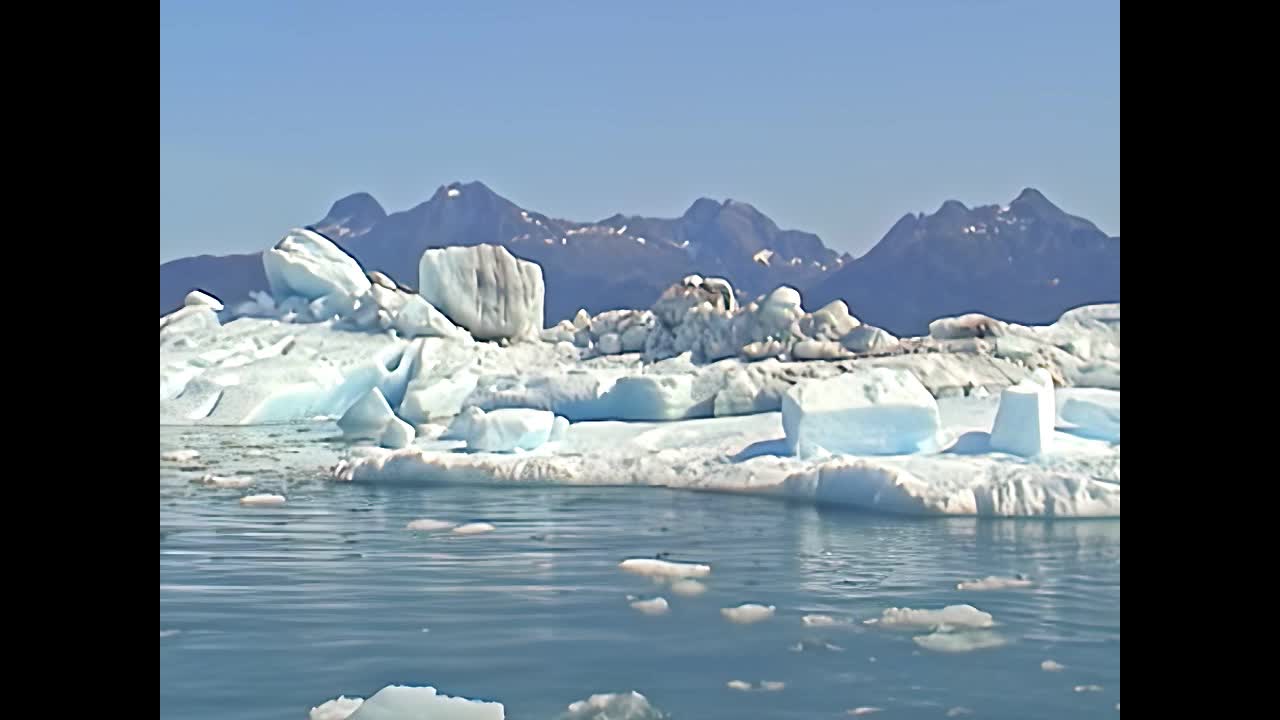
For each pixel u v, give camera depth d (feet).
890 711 13.89
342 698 13.93
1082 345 70.59
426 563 24.20
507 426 47.55
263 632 17.76
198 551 25.85
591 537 28.14
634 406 59.47
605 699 14.11
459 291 99.71
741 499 36.55
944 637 17.49
